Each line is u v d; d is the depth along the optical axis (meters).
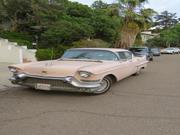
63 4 26.06
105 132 5.02
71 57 9.50
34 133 4.96
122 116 6.01
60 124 5.46
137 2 31.95
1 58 19.52
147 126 5.36
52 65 7.92
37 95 8.02
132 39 32.34
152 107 6.77
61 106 6.82
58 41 22.08
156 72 14.45
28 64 8.28
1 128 5.23
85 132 5.02
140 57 12.90
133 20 32.31
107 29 26.56
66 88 7.51
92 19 26.45
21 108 6.62
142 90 9.02
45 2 23.95
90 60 9.09
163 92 8.70
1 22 24.69
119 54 9.77
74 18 24.70
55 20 24.38
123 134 4.93
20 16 24.81
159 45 69.38
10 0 22.25
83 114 6.14
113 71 8.57
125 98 7.76
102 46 22.94
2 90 8.72
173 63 22.11
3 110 6.45
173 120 5.74
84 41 22.05
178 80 11.38
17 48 18.73
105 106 6.84
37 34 24.78
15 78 8.07
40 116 5.98
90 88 7.50
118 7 32.16
